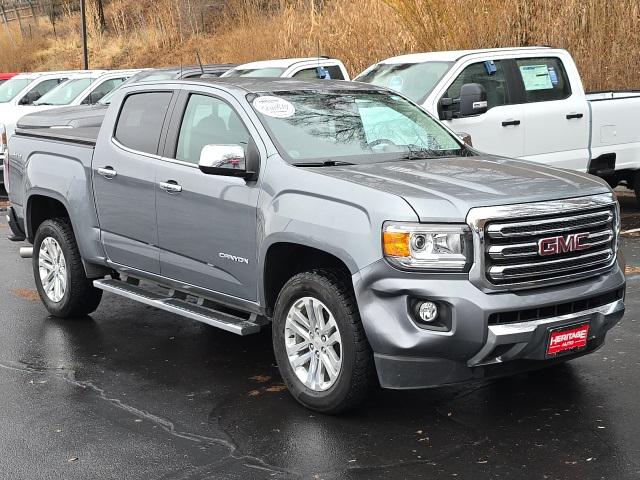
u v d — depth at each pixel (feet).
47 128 25.03
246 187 18.03
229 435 16.03
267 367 20.01
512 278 15.31
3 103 57.16
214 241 18.84
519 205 15.44
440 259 15.10
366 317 15.49
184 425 16.60
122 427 16.57
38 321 24.35
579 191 16.34
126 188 21.09
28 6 139.64
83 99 52.75
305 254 17.79
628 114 36.70
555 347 15.70
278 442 15.62
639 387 17.70
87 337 22.72
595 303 16.43
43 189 23.86
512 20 46.70
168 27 99.04
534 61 35.14
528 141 34.24
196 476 14.35
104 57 104.73
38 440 16.03
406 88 33.91
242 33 67.31
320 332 16.65
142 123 21.34
